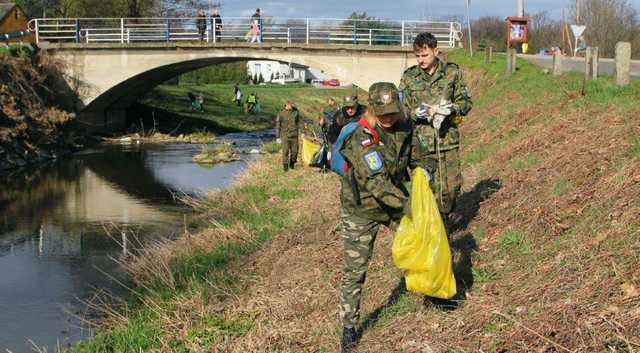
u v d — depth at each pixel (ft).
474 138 45.24
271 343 19.27
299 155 60.90
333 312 20.03
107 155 88.48
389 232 26.17
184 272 30.09
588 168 23.97
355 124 16.01
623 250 17.08
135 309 26.68
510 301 17.15
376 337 17.43
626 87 38.01
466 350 15.51
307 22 103.96
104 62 108.47
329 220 33.19
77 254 37.58
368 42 108.68
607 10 124.06
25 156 78.79
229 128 127.75
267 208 42.01
